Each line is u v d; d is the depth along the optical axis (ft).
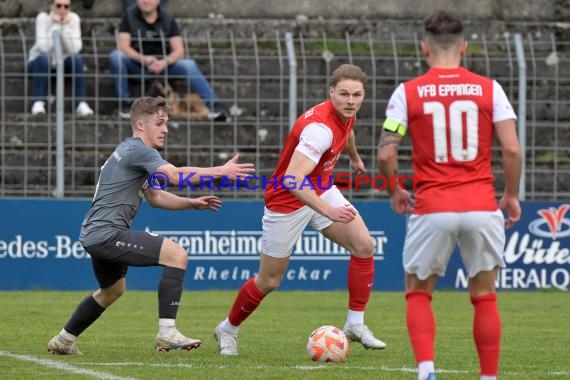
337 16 163.94
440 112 51.49
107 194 66.13
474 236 51.39
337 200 71.26
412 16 164.86
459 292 123.65
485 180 51.83
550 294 120.67
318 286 122.72
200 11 162.09
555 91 147.64
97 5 159.84
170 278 65.67
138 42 136.56
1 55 145.69
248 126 140.87
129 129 138.51
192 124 137.80
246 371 61.11
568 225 124.06
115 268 66.95
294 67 124.77
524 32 162.91
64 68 138.51
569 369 63.93
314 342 66.23
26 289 120.47
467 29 161.89
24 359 66.74
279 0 163.22
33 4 159.53
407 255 52.42
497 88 52.11
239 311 69.51
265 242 69.51
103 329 86.38
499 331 51.90
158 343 65.92
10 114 140.15
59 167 124.16
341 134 67.05
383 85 146.72
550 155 147.02
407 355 70.23
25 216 120.37
